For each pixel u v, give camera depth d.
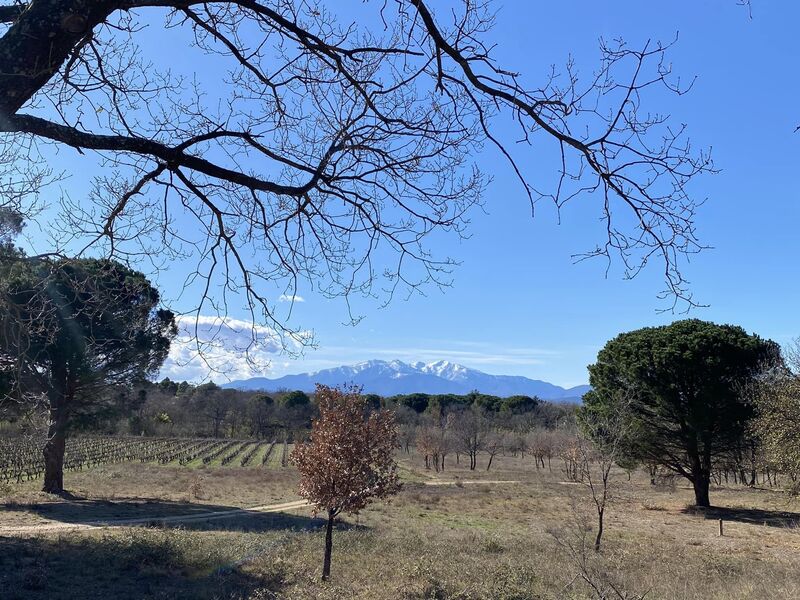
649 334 35.03
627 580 11.64
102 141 2.68
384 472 12.91
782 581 12.38
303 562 14.69
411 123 3.30
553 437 59.53
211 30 3.25
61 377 22.72
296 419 81.31
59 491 28.03
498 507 32.88
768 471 29.02
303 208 3.50
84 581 11.84
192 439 78.50
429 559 14.45
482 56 3.10
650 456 34.56
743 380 31.62
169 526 20.67
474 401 101.06
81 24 2.23
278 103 3.62
